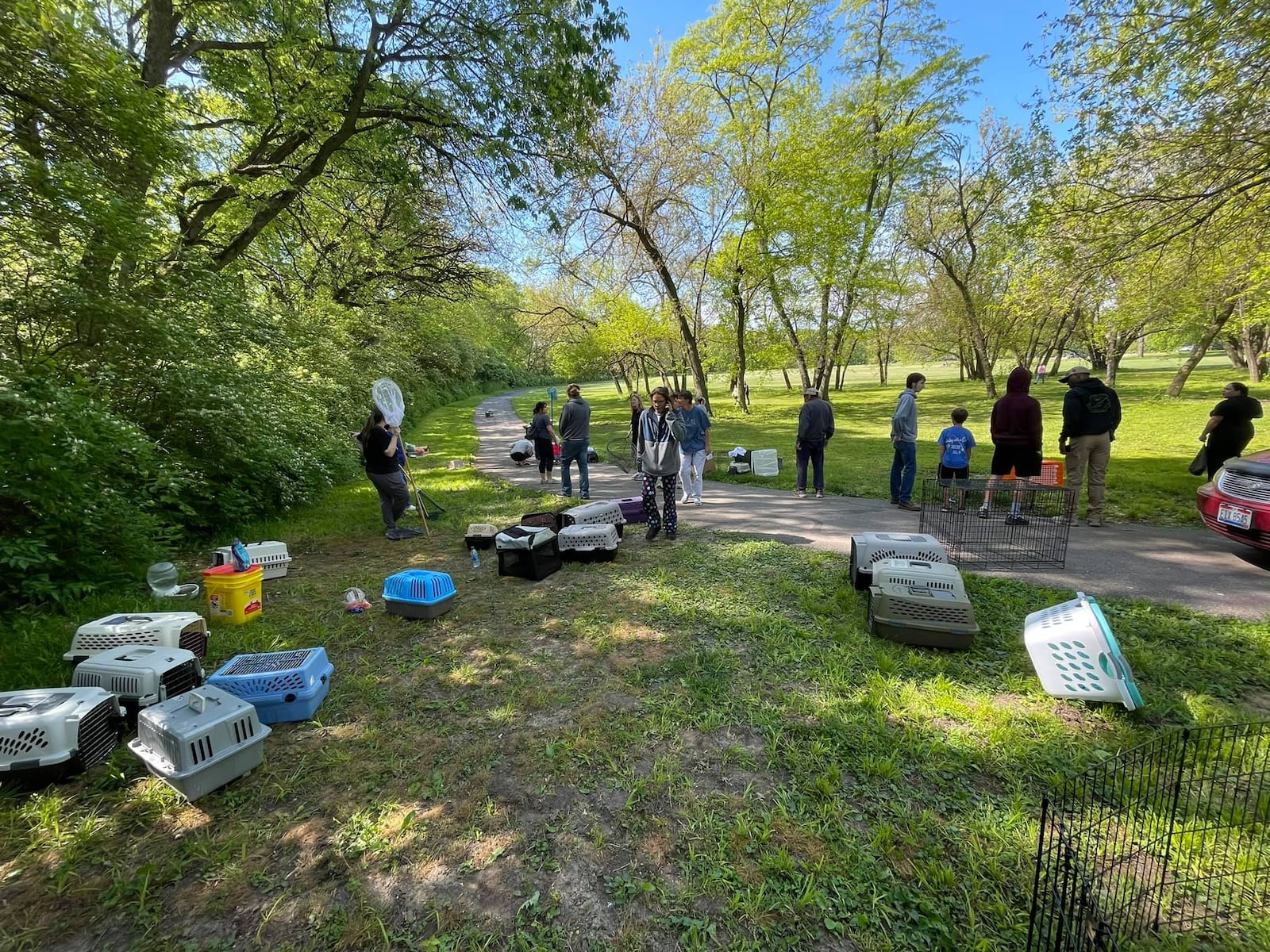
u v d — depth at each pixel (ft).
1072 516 20.44
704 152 61.36
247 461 24.39
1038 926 5.93
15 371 14.48
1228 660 11.57
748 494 30.04
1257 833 7.13
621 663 12.07
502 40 25.84
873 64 70.38
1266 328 70.69
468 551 20.93
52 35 16.90
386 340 68.18
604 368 111.75
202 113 28.02
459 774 8.66
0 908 6.36
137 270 21.03
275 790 8.34
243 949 5.90
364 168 32.27
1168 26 21.02
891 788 8.18
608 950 5.83
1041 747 9.02
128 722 9.59
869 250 72.28
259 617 14.61
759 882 6.64
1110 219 24.54
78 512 14.87
